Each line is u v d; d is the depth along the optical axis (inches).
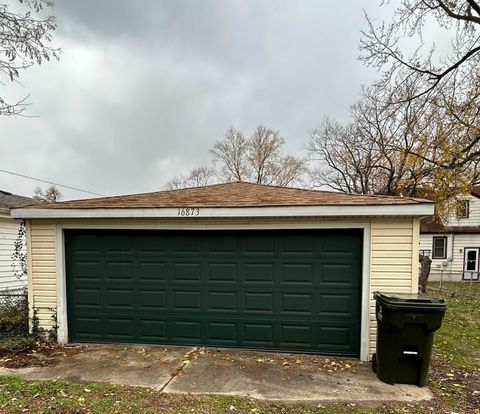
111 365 188.9
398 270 200.5
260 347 219.3
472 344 246.8
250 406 139.9
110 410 133.9
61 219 233.8
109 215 223.3
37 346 222.8
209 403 141.8
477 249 805.2
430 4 422.6
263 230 219.1
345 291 210.7
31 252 237.6
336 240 212.4
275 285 218.7
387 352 165.5
